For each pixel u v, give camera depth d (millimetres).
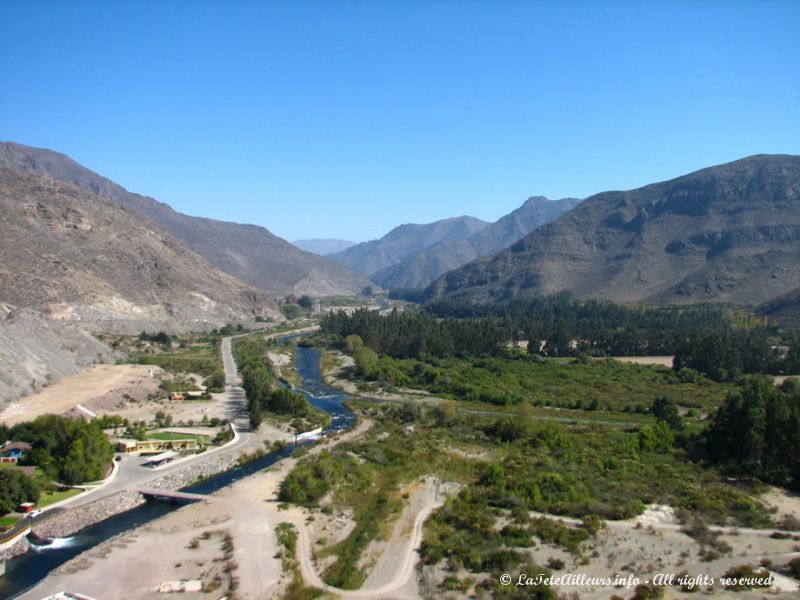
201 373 184125
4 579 63125
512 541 67688
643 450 105438
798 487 87812
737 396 102250
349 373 192375
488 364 194875
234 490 87625
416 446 107812
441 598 56688
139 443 106625
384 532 72188
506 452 104688
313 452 106500
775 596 55781
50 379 148625
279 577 61938
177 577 62312
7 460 90125
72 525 76312
